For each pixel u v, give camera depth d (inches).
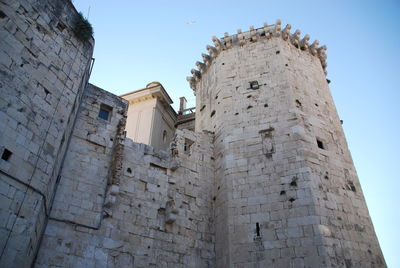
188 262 674.2
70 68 594.6
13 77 478.0
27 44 517.3
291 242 618.2
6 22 491.8
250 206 693.3
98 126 699.4
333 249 594.9
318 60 1003.3
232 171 757.3
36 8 552.1
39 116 504.4
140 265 614.5
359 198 711.7
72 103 581.0
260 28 986.7
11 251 411.8
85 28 645.9
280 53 908.6
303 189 662.5
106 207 622.8
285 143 741.3
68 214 577.6
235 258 647.8
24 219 438.3
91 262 565.0
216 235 730.8
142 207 674.2
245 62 936.3
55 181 565.3
